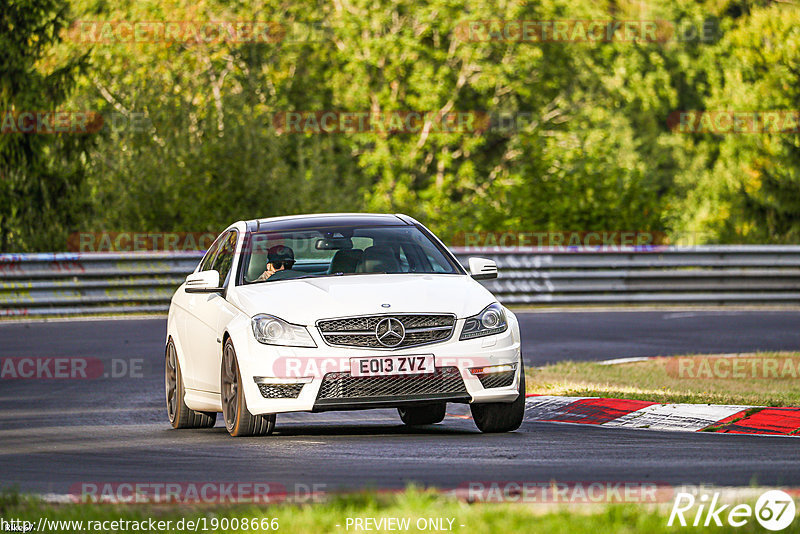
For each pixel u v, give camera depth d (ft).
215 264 126.41
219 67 499.92
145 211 347.36
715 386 146.82
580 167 380.99
